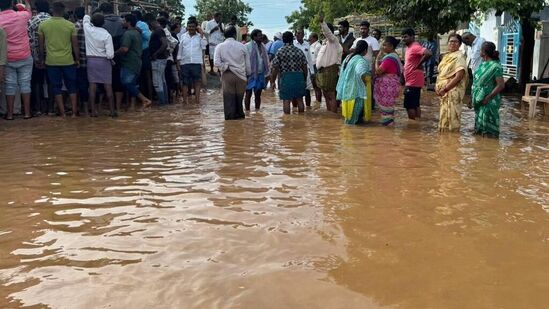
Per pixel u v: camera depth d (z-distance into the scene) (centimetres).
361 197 474
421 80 962
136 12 1196
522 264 338
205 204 453
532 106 1028
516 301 291
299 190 495
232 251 355
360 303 289
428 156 647
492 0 1236
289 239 376
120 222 411
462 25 2289
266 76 1126
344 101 902
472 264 338
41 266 335
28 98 927
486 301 291
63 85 1005
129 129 843
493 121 788
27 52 902
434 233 390
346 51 1048
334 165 594
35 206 449
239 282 311
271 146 705
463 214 431
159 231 391
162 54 1140
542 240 378
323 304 287
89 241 374
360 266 334
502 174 560
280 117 998
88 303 288
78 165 593
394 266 334
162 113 1042
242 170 570
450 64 819
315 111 1091
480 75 786
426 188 504
